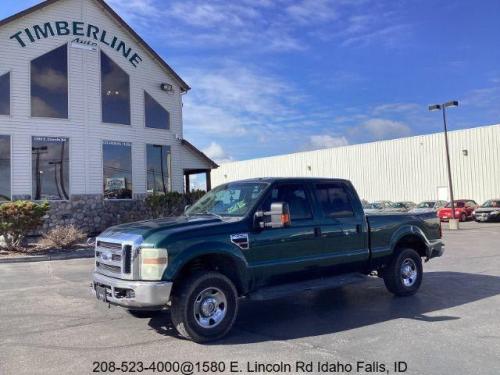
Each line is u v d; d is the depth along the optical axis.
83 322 7.27
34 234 19.31
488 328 6.67
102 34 21.77
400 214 8.89
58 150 20.33
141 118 22.83
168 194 22.00
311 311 7.81
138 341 6.29
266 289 6.98
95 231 20.86
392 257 8.71
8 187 19.25
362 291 9.34
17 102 19.55
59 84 20.55
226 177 60.03
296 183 7.52
